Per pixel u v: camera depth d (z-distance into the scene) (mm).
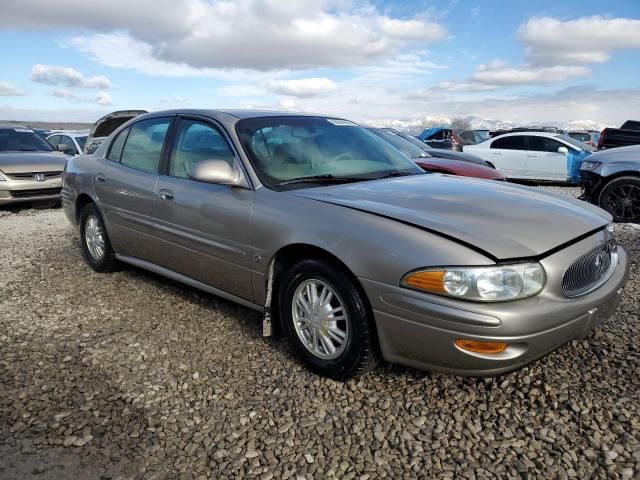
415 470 2283
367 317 2773
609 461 2273
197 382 3047
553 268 2555
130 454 2439
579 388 2846
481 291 2424
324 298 2992
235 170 3463
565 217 2955
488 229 2652
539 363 3111
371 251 2691
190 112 4133
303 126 3971
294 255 3199
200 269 3789
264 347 3459
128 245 4578
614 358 3148
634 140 12852
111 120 10969
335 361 2943
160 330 3771
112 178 4605
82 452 2457
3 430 2625
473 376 2559
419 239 2596
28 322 3973
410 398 2812
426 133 22188
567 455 2334
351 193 3178
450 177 3863
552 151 14266
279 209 3158
